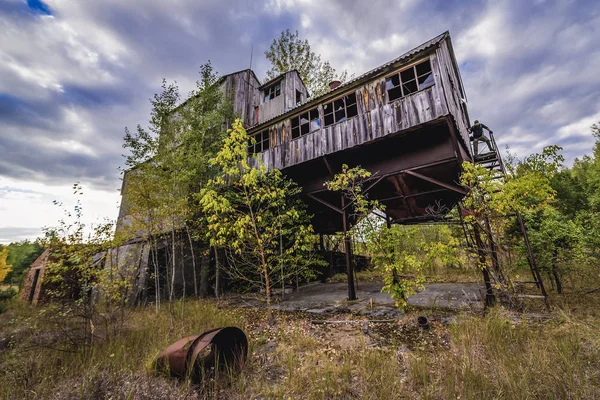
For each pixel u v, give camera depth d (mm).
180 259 13727
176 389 3457
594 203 13219
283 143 12016
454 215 10297
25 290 14531
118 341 5281
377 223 6918
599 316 5367
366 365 3955
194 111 13016
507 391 2990
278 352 4887
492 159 9609
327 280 16484
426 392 3154
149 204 9562
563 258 7875
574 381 3029
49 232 6152
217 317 7234
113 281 7219
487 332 4555
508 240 8383
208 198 6602
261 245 7348
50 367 4371
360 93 9945
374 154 9859
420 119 8312
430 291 9914
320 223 16219
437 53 8453
